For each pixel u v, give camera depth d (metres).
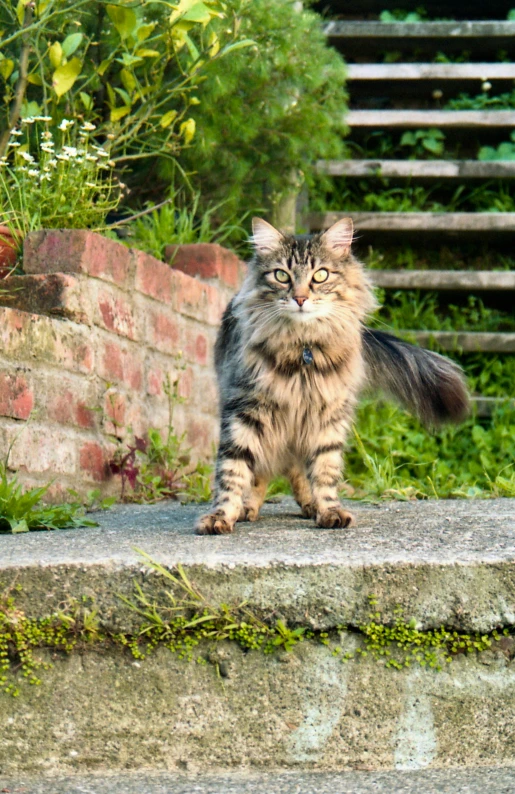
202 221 4.21
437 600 2.86
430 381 3.43
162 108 4.06
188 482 3.71
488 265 4.73
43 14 3.62
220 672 2.86
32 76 3.67
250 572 2.87
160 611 2.86
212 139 4.05
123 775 2.83
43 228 3.61
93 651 2.87
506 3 5.04
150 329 3.75
